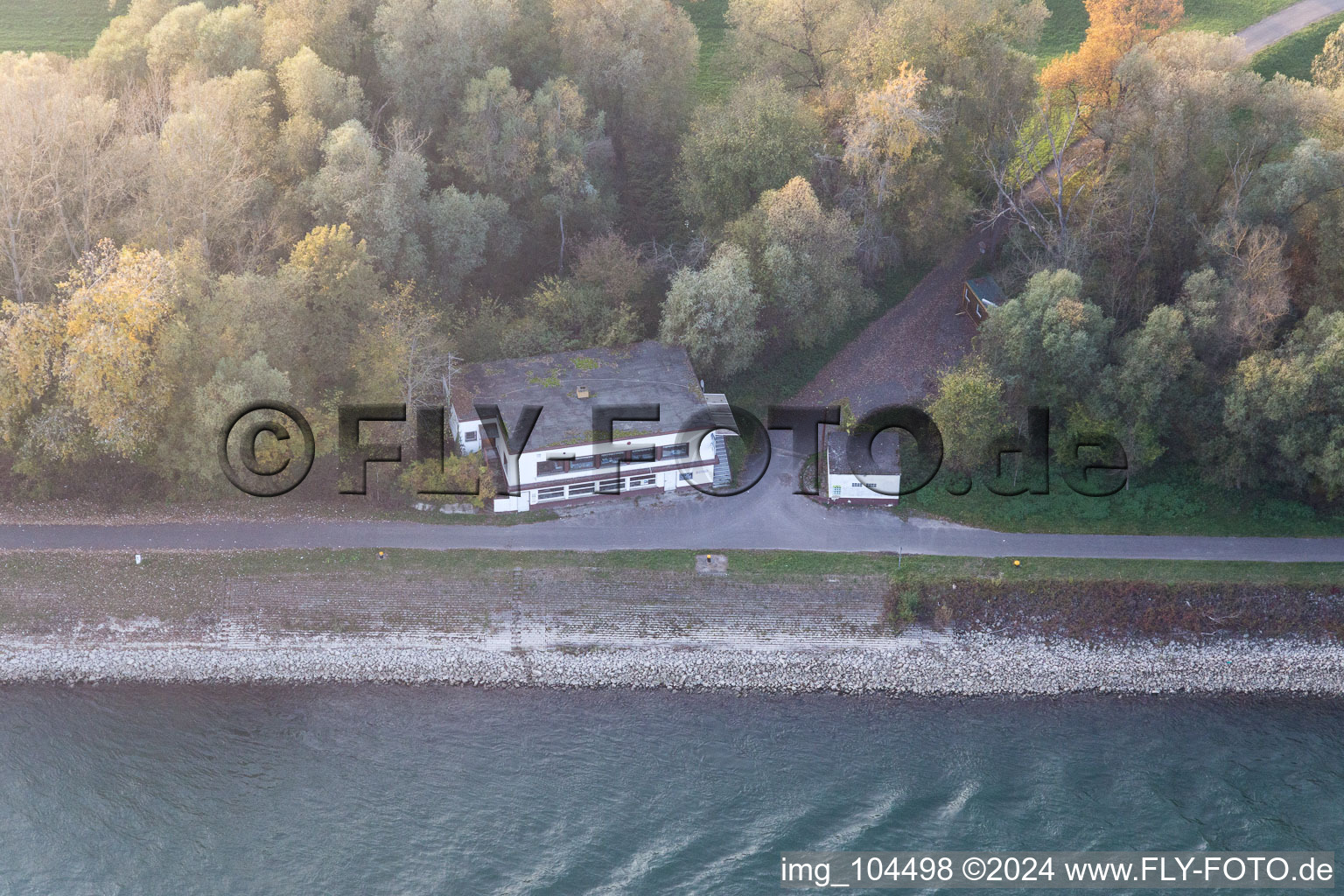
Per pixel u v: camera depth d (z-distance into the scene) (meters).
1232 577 81.06
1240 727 74.25
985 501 86.81
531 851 64.31
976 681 77.62
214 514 83.94
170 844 64.31
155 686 76.75
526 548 81.69
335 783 68.62
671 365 90.44
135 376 77.62
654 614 79.69
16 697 75.06
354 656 78.19
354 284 86.00
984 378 85.69
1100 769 70.50
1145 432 85.56
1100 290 92.50
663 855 64.12
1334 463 79.25
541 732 73.19
